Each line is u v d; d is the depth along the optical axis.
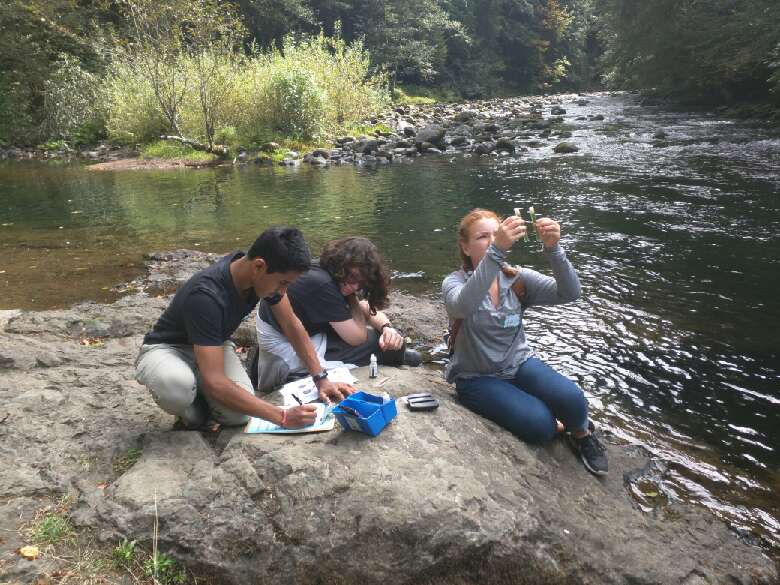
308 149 17.45
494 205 9.83
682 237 7.75
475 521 2.49
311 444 2.83
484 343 3.30
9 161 17.80
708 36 23.52
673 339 5.02
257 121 18.14
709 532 2.93
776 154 13.27
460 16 50.81
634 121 21.44
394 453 2.76
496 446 3.02
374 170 14.09
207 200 11.05
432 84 46.38
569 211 9.24
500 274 3.32
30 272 6.96
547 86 55.91
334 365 3.66
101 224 9.35
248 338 4.85
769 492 3.27
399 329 5.24
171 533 2.46
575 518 2.75
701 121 20.36
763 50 20.09
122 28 20.98
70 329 4.93
